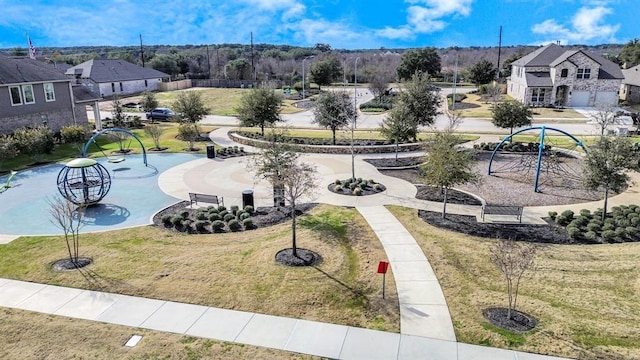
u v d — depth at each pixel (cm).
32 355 954
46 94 3534
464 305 1124
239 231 1648
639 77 5494
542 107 5238
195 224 1683
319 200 1983
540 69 5466
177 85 7925
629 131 3619
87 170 2211
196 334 1027
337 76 8131
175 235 1622
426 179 1800
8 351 969
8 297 1202
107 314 1112
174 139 3525
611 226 1612
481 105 5512
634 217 1661
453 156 1666
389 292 1188
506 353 941
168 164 2731
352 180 2220
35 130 2917
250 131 3769
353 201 1962
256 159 2333
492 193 2092
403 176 2381
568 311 1095
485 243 1512
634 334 999
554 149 2930
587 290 1200
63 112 3700
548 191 2122
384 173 2450
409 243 1502
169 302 1160
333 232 1602
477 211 1844
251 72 8825
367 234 1584
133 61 9544
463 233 1603
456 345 970
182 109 3566
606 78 5153
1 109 3206
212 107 5550
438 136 2131
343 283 1234
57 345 990
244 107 3316
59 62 8588
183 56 9900
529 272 1302
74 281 1277
